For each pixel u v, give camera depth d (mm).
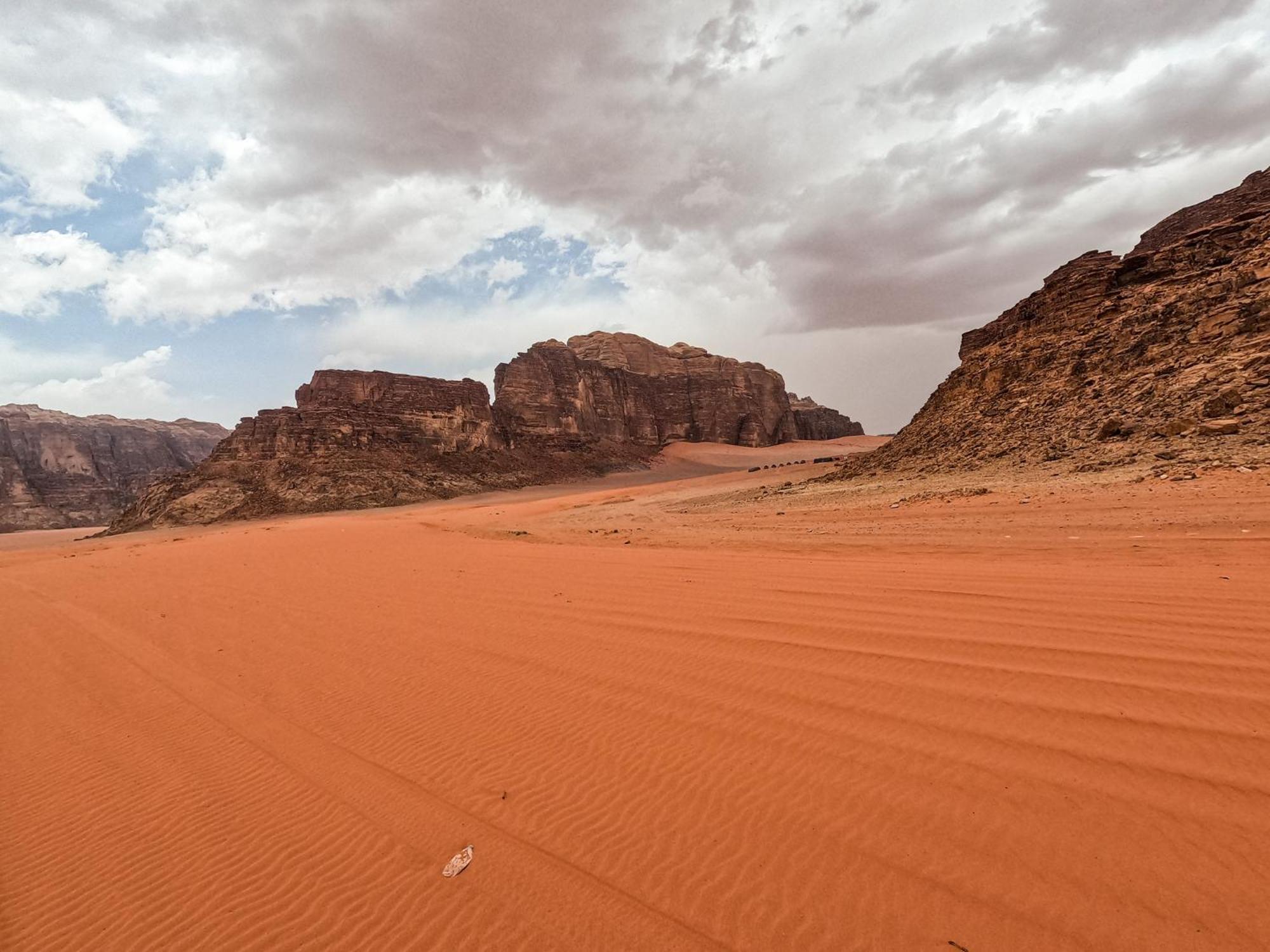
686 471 154375
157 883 4613
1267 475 16109
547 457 143000
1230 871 3443
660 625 9656
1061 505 17719
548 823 4781
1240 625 6969
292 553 23578
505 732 6457
